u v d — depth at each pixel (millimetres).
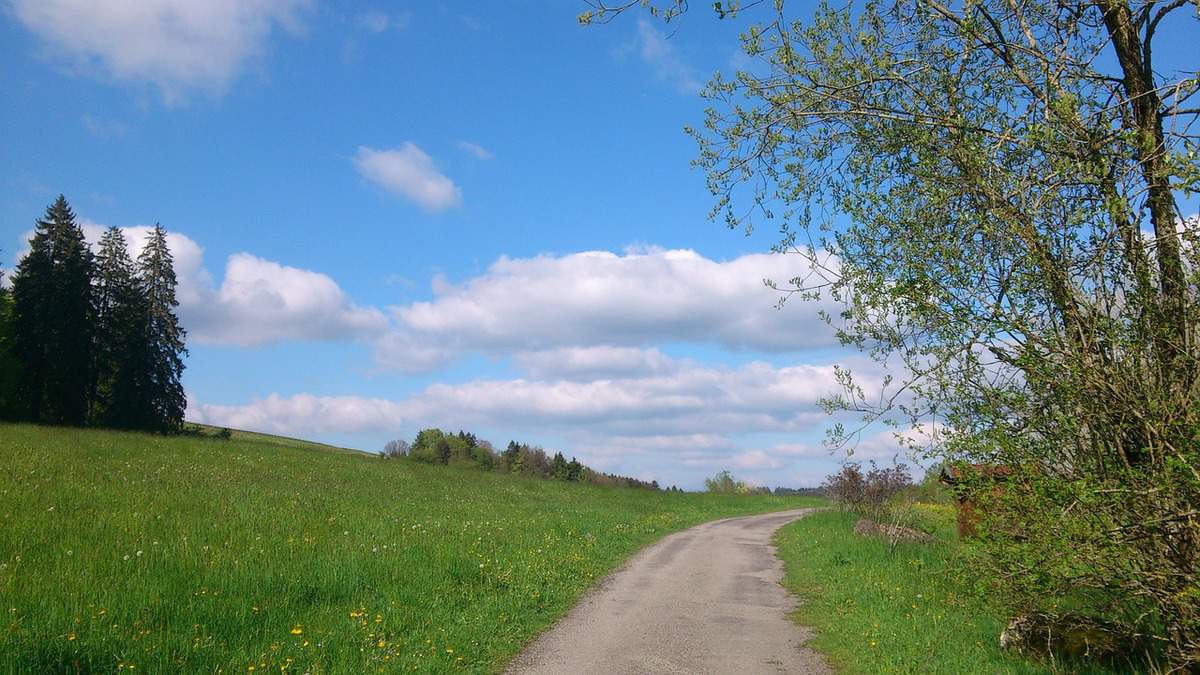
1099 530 5391
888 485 23516
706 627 10281
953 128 6461
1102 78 6730
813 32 7352
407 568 12461
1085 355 5578
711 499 55906
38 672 6578
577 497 44719
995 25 6758
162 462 30547
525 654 8750
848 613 10812
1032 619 7594
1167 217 5688
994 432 5898
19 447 28766
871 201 6688
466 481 45281
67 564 11102
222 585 10195
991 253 6129
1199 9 5617
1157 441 5262
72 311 58969
